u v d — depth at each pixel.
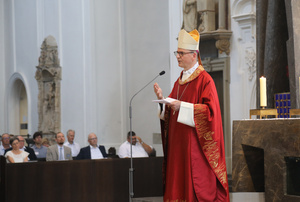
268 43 6.91
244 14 11.10
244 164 5.36
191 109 4.14
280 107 6.26
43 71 17.48
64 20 16.55
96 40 15.41
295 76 5.85
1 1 20.75
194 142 4.25
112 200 8.52
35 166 8.09
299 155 4.37
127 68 15.49
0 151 11.86
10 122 20.53
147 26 14.89
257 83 7.21
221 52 11.60
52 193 8.16
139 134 14.98
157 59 14.56
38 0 18.11
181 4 12.52
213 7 11.70
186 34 4.42
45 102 17.50
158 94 4.33
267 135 4.77
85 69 15.52
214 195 4.24
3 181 7.91
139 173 8.71
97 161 8.45
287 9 6.07
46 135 17.38
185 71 4.49
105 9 15.52
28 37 18.94
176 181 4.35
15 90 20.45
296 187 4.48
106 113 15.33
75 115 15.89
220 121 4.24
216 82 11.99
